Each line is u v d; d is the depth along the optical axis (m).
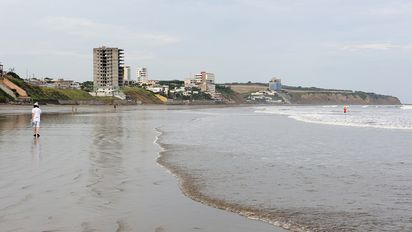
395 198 9.31
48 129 31.80
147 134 27.86
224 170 13.14
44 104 126.25
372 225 7.27
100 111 92.12
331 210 8.28
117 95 196.12
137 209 8.16
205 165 14.20
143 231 6.74
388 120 50.06
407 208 8.43
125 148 19.17
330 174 12.51
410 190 10.19
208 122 46.22
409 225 7.27
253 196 9.48
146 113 80.38
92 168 13.08
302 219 7.64
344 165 14.38
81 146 19.59
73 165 13.59
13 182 10.52
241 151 18.45
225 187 10.47
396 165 14.40
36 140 22.42
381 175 12.30
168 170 13.04
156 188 10.25
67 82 199.75
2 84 116.88
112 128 33.78
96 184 10.52
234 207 8.45
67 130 30.81
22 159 14.84
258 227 7.16
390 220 7.58
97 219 7.36
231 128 35.53
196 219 7.55
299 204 8.75
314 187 10.51
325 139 24.89
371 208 8.43
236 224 7.30
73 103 148.88
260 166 14.04
